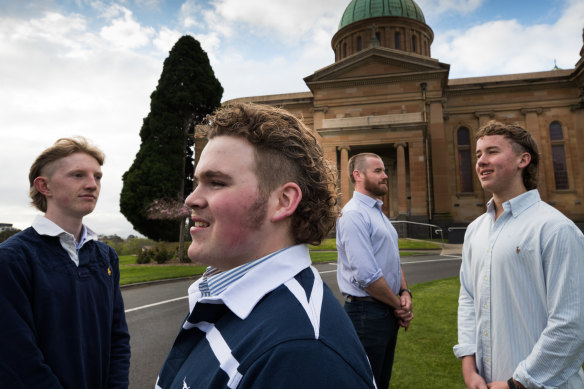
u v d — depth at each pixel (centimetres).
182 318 607
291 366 57
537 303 162
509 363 166
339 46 4084
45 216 198
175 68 2506
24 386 150
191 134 2502
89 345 182
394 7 3844
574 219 2692
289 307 68
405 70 2767
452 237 2136
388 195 2736
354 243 248
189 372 74
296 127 89
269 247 82
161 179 2167
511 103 2908
